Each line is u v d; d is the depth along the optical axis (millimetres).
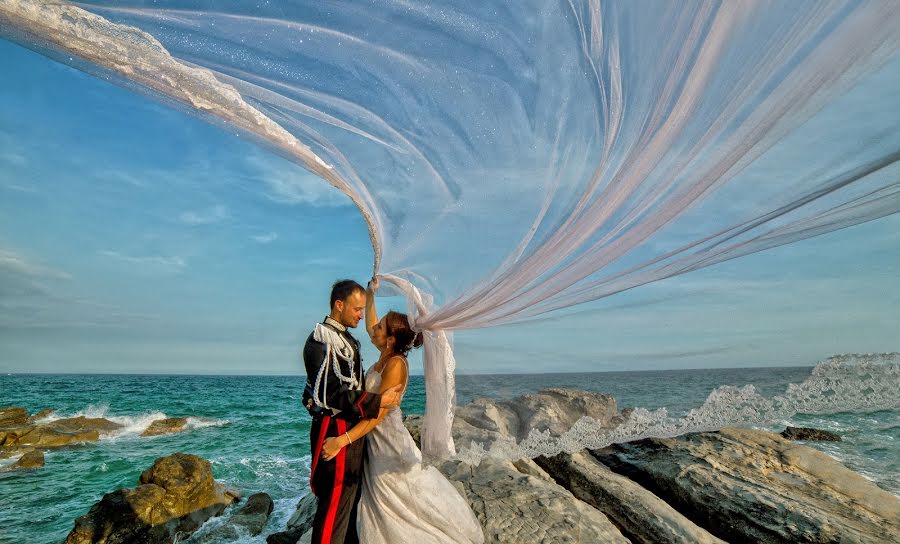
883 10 1542
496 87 2088
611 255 2424
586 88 2023
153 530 6320
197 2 1654
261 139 2113
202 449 13812
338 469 2771
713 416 2852
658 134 2006
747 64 1765
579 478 4348
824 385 2746
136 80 1821
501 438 2926
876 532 3236
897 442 4340
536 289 2619
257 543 6281
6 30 1629
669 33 1776
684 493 4027
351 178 2393
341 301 2811
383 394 2742
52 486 9844
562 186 2281
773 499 3680
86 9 1619
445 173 2387
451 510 3006
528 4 1866
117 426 17703
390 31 1860
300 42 1828
